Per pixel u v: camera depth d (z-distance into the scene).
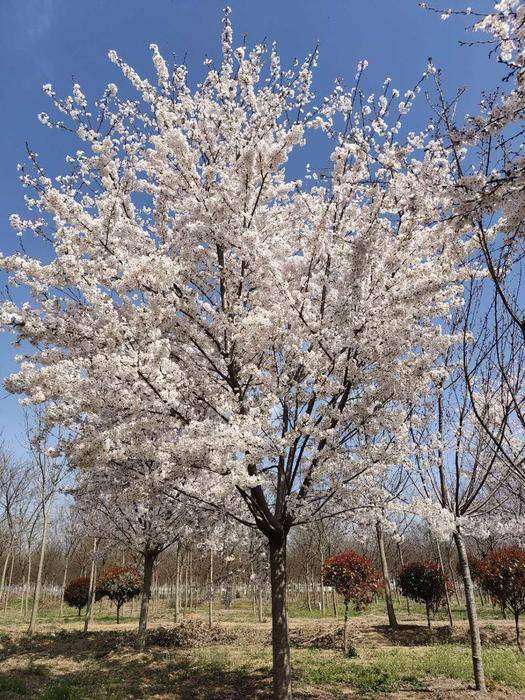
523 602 9.79
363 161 5.80
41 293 5.18
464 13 3.43
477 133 3.52
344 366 5.47
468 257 5.16
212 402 5.88
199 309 5.58
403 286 5.38
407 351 5.64
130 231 5.52
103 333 4.88
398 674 7.57
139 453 5.07
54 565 28.61
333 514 5.80
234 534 8.31
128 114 6.28
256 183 6.43
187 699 6.79
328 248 5.98
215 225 5.34
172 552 24.08
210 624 12.95
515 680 7.03
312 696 6.64
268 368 6.36
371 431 5.44
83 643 11.27
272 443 5.14
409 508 5.51
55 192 5.04
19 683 7.46
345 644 9.90
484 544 14.18
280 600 5.84
